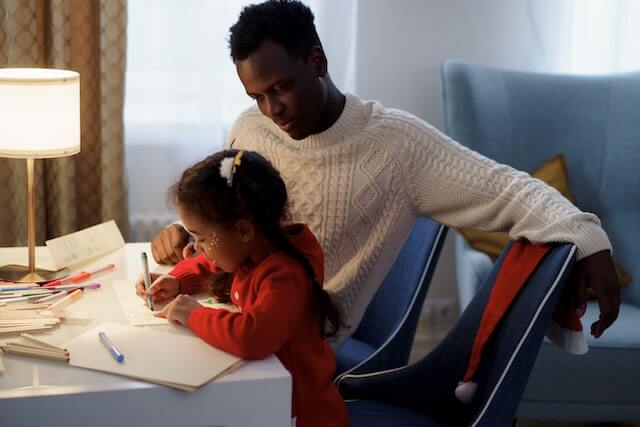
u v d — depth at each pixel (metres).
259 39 1.51
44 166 2.63
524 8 2.88
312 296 1.43
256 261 1.43
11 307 1.47
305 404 1.42
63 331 1.39
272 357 1.31
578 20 2.92
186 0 2.61
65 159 2.55
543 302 1.37
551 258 1.41
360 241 1.71
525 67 2.93
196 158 2.71
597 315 2.34
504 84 2.67
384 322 2.05
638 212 2.61
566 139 2.66
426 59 2.88
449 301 3.02
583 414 2.24
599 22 2.91
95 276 1.69
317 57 1.58
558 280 1.37
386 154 1.68
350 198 1.69
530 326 1.37
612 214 2.63
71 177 2.59
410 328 1.92
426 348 3.03
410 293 1.92
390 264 1.74
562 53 2.91
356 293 1.73
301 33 1.54
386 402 1.72
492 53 2.91
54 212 2.64
